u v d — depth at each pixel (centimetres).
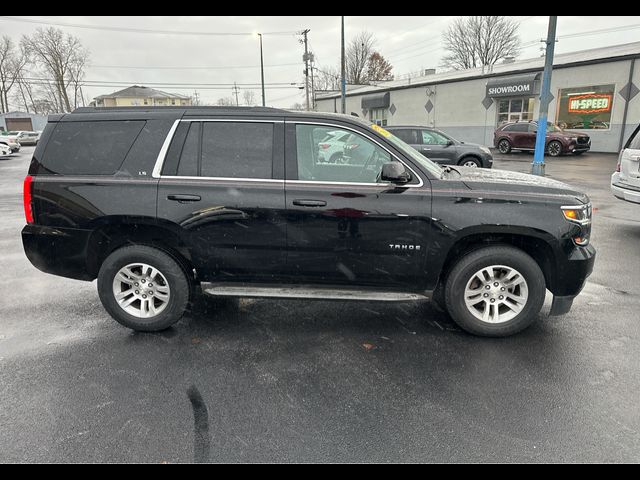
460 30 5059
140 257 359
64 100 6606
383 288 360
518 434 248
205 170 349
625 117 2014
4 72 6134
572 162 1772
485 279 354
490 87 2552
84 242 356
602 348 340
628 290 457
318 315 407
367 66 6106
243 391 289
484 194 335
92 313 415
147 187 346
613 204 921
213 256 354
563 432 249
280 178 345
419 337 363
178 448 239
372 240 342
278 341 358
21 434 249
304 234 345
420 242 339
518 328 354
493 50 4941
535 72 2366
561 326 378
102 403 277
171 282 362
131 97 7256
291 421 260
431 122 3031
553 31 1182
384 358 330
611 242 634
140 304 372
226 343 355
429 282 351
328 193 339
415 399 280
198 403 277
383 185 340
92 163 355
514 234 342
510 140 2142
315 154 348
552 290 351
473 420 260
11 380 302
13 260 584
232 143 349
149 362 326
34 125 5859
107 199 347
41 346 350
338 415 265
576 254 337
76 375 308
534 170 1277
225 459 231
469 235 342
